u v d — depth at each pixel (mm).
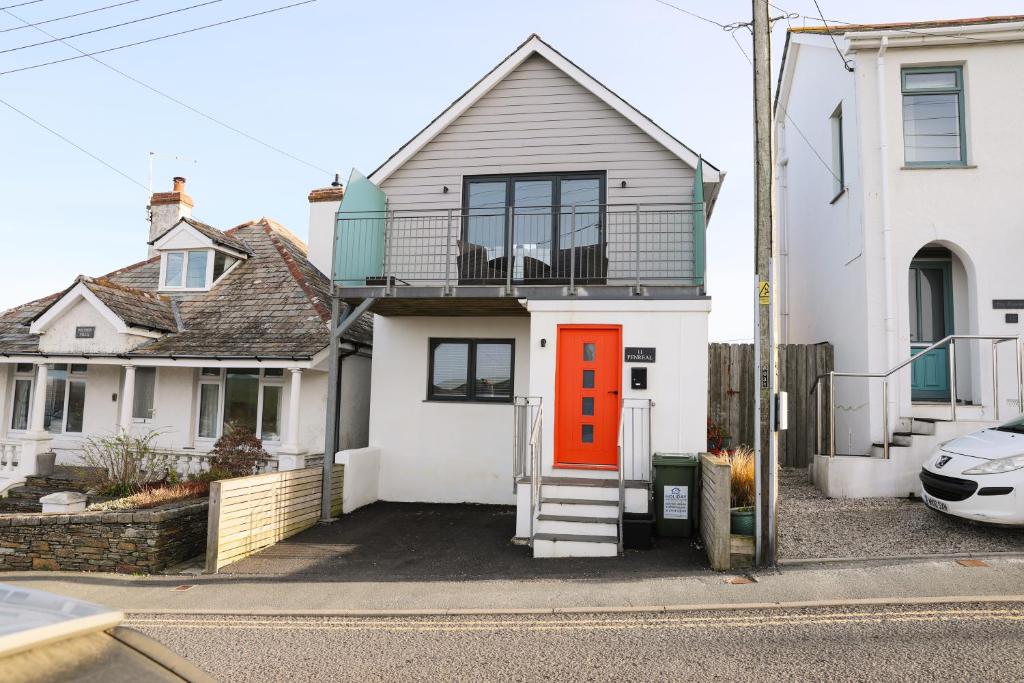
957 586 6277
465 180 12766
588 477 9789
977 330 11188
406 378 12602
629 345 9977
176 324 14234
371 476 12188
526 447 10547
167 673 2188
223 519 8602
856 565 7098
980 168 11359
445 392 12602
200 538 9680
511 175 12594
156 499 10000
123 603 7340
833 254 13188
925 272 12250
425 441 12430
